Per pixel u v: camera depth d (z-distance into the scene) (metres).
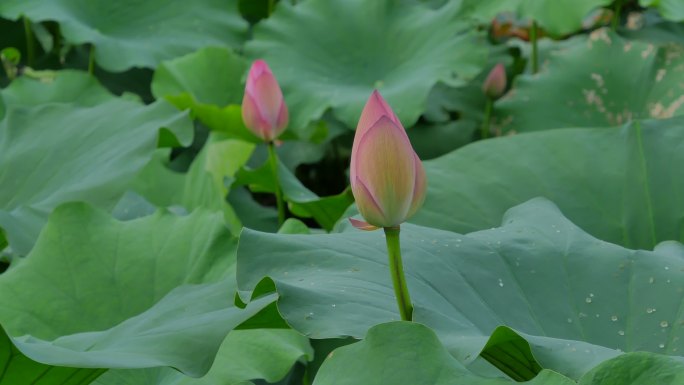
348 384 2.71
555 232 3.07
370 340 2.72
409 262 2.97
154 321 2.96
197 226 3.26
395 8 4.24
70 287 3.20
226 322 2.89
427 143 4.22
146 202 3.61
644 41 4.05
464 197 3.42
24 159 3.56
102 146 3.54
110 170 3.46
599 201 3.42
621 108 3.98
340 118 4.02
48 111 3.65
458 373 2.70
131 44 4.32
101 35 4.31
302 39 4.24
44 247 3.22
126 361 2.83
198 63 4.32
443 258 2.99
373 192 2.80
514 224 3.11
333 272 2.94
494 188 3.43
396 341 2.72
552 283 2.99
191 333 2.89
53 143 3.58
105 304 3.19
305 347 3.17
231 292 2.99
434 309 2.89
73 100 4.20
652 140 3.44
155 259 3.23
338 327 2.82
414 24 4.20
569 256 3.02
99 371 2.87
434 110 4.27
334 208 3.71
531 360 2.83
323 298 2.87
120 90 4.66
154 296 3.20
